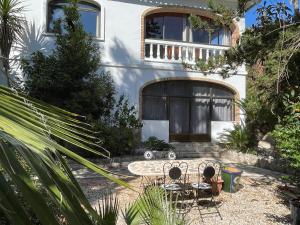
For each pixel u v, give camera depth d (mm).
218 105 17453
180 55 16359
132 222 3012
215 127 17125
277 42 8273
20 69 13539
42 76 12359
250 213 7395
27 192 769
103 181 9555
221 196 8648
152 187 3467
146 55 16375
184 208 7184
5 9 12281
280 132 7031
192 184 7895
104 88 13094
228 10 9289
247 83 15977
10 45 12531
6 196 753
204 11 16891
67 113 1321
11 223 739
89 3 15422
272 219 7035
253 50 9133
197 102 17188
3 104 957
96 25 15547
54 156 902
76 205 875
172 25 17219
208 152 15539
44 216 759
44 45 14297
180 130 16938
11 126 856
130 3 15766
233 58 9430
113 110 14594
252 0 9398
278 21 8891
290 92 8133
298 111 7047
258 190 9367
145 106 16312
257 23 9211
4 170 776
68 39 12750
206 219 6918
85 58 12758
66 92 13016
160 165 8398
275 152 12938
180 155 14938
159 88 16547
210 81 16891
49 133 961
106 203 3174
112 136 12961
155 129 15867
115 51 15469
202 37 17547
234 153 14812
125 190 8570
